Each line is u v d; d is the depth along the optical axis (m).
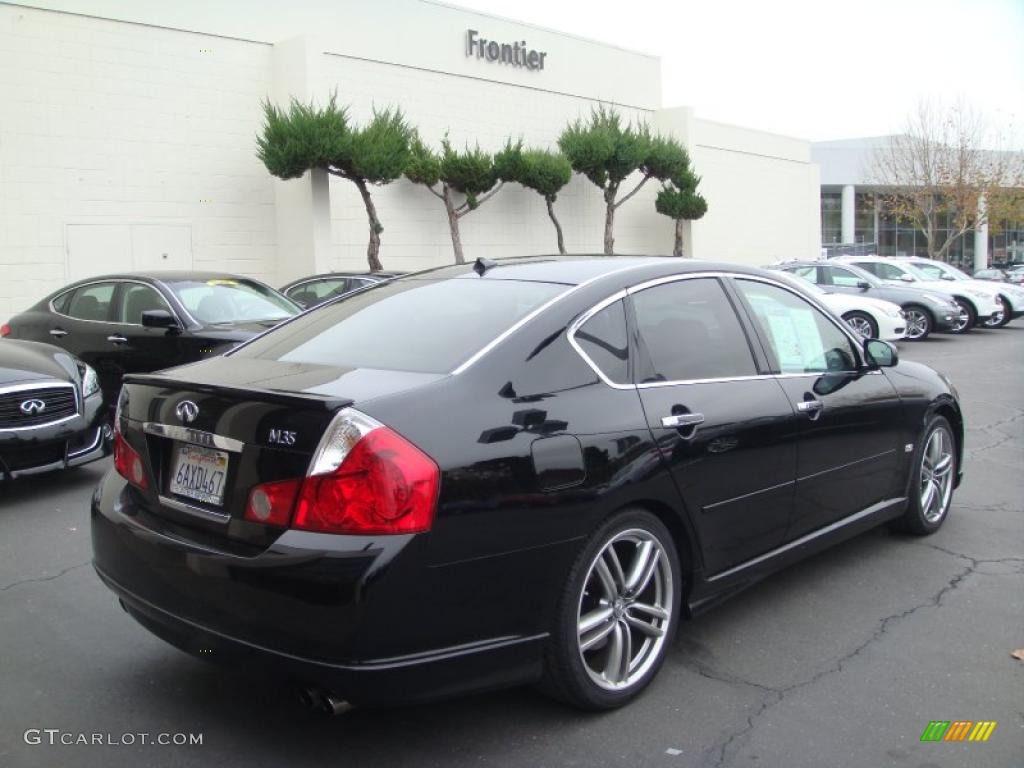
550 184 23.64
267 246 19.83
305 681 2.88
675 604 3.69
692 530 3.73
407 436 2.93
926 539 5.57
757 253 34.59
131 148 17.62
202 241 18.78
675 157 27.12
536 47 25.52
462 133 23.77
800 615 4.42
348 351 3.66
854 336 4.95
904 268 20.34
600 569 3.40
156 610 3.23
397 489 2.84
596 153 24.62
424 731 3.34
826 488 4.51
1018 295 22.67
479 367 3.26
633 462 3.43
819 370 4.63
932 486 5.59
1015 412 10.30
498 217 24.88
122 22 17.34
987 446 8.38
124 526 3.37
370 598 2.78
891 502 5.15
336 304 4.36
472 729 3.35
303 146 17.83
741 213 33.62
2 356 6.74
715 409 3.85
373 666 2.82
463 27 23.56
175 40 18.09
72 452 6.66
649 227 29.88
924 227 49.44
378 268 19.64
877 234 55.16
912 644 4.09
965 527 5.82
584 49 27.03
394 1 21.95
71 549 5.49
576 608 3.26
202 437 3.21
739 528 3.97
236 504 3.07
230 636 3.00
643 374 3.69
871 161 50.06
